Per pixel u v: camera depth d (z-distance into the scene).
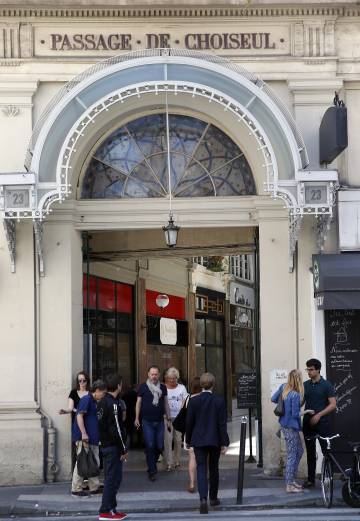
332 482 12.93
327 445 13.01
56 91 15.87
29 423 15.31
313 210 14.71
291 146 14.63
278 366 15.60
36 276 15.67
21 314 15.59
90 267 18.80
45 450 15.33
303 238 15.69
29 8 15.70
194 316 26.81
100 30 15.87
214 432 12.72
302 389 13.85
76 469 13.78
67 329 15.62
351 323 15.47
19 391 15.47
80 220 16.02
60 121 14.70
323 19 15.90
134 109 15.93
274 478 15.19
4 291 15.61
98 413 12.28
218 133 16.31
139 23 15.85
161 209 16.03
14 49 15.80
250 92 14.77
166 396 16.02
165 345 24.39
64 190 14.64
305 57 15.84
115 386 12.25
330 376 15.41
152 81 14.84
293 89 15.80
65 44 15.84
